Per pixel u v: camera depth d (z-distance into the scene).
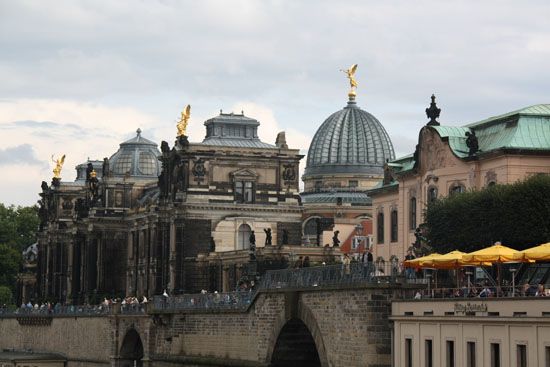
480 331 116.25
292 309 162.50
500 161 171.12
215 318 191.62
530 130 172.75
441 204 160.12
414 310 130.62
